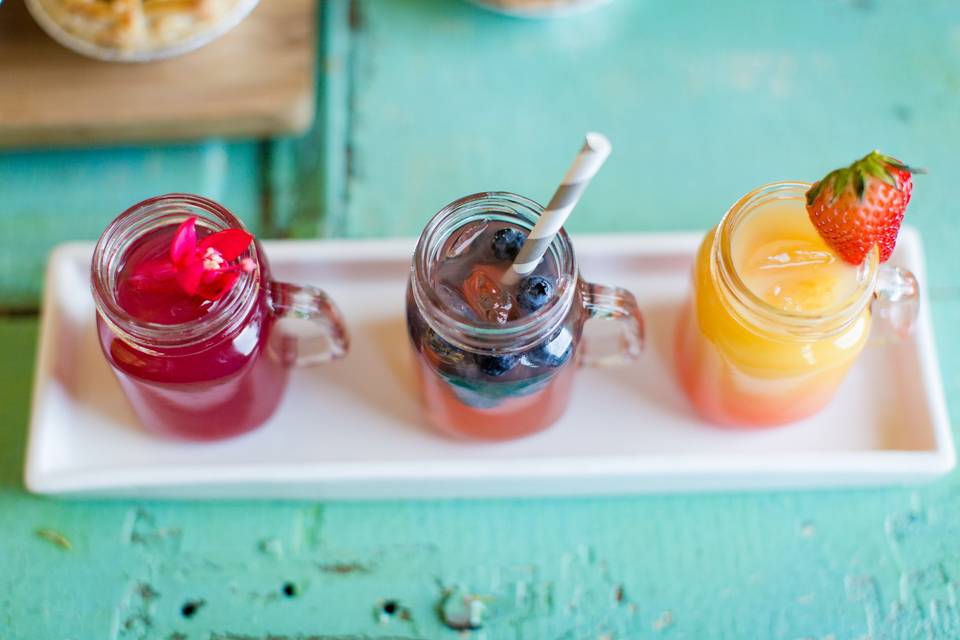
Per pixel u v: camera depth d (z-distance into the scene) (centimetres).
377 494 51
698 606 51
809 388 48
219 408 49
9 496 52
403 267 53
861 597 51
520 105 60
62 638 50
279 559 51
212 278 45
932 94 60
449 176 58
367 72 60
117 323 45
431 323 45
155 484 50
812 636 50
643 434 51
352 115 59
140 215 46
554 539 52
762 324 45
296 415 52
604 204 58
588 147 40
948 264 56
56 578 51
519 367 46
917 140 59
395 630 50
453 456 51
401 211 58
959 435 53
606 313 48
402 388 52
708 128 59
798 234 47
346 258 52
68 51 58
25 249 57
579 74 60
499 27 61
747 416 50
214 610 51
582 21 61
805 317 44
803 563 51
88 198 58
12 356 54
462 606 51
